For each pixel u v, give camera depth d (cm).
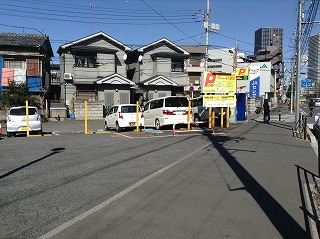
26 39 2844
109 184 642
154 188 611
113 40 3244
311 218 462
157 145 1145
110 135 1468
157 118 1677
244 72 2355
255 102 4003
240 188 614
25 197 559
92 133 1577
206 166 805
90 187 621
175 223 444
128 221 451
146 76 3531
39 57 2788
